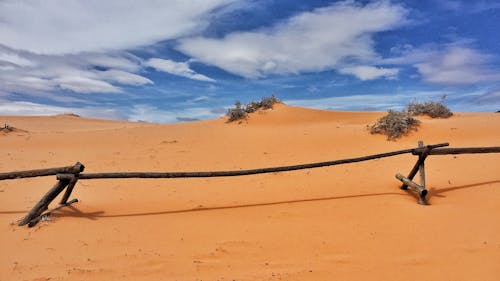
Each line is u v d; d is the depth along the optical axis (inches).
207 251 173.3
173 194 285.3
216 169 378.0
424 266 155.7
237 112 858.8
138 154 480.1
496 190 257.9
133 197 275.7
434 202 244.1
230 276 149.5
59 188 220.8
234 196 277.3
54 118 1665.8
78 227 202.7
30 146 558.9
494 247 170.4
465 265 155.3
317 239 186.7
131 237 190.1
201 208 245.6
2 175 211.3
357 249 173.9
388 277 147.0
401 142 483.5
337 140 523.2
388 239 184.5
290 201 258.1
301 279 146.6
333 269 154.6
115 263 160.1
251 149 500.1
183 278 147.9
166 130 774.5
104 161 429.7
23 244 178.2
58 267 155.5
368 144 485.4
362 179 318.0
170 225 209.3
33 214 206.1
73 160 435.5
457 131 514.0
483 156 373.1
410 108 738.8
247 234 194.9
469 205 231.5
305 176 339.3
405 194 265.1
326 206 241.6
